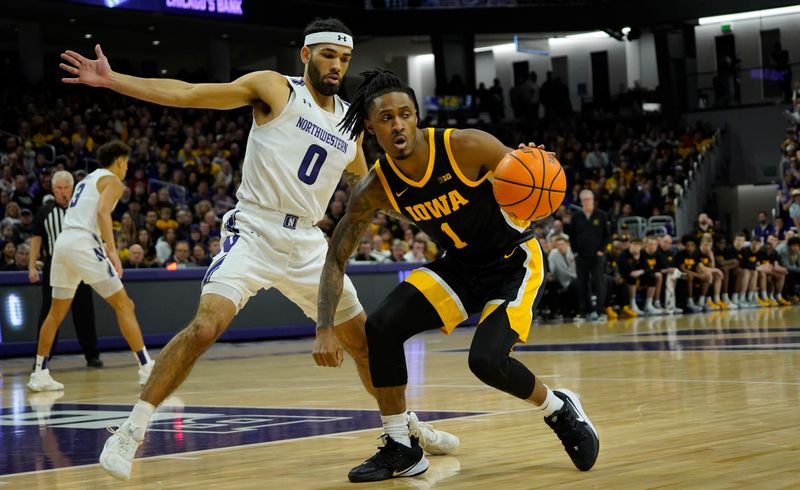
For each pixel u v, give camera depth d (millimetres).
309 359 9586
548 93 25266
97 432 4605
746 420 4172
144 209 15250
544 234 17469
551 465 3309
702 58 26703
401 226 16562
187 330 3371
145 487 3115
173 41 23062
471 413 4812
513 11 23000
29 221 13516
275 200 3752
